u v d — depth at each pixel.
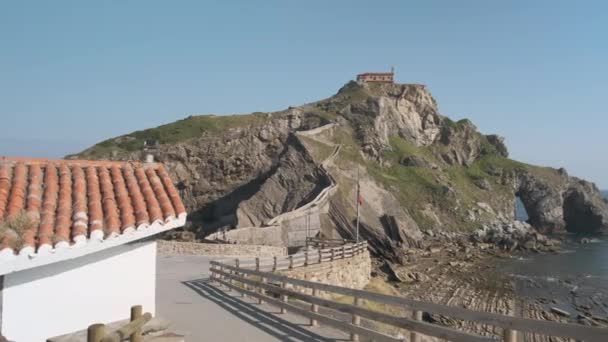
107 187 10.97
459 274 58.56
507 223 94.38
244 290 19.97
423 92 123.50
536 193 113.00
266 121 96.06
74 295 9.70
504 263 68.25
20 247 8.42
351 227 68.50
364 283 35.12
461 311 8.66
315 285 13.97
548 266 66.94
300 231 60.44
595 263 69.88
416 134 114.69
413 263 63.50
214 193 84.25
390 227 72.50
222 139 87.56
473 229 89.00
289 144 82.12
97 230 9.34
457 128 122.50
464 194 101.00
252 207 71.62
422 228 83.44
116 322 10.12
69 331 9.59
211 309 17.08
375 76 123.31
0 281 8.94
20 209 9.40
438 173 103.69
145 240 10.61
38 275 9.30
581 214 111.62
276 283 23.61
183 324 14.46
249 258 37.41
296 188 74.44
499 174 116.50
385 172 95.38
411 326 9.79
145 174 12.05
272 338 12.58
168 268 31.23
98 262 10.01
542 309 43.41
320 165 77.12
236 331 13.45
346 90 119.12
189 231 70.06
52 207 9.78
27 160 11.16
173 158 84.31
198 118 100.88
